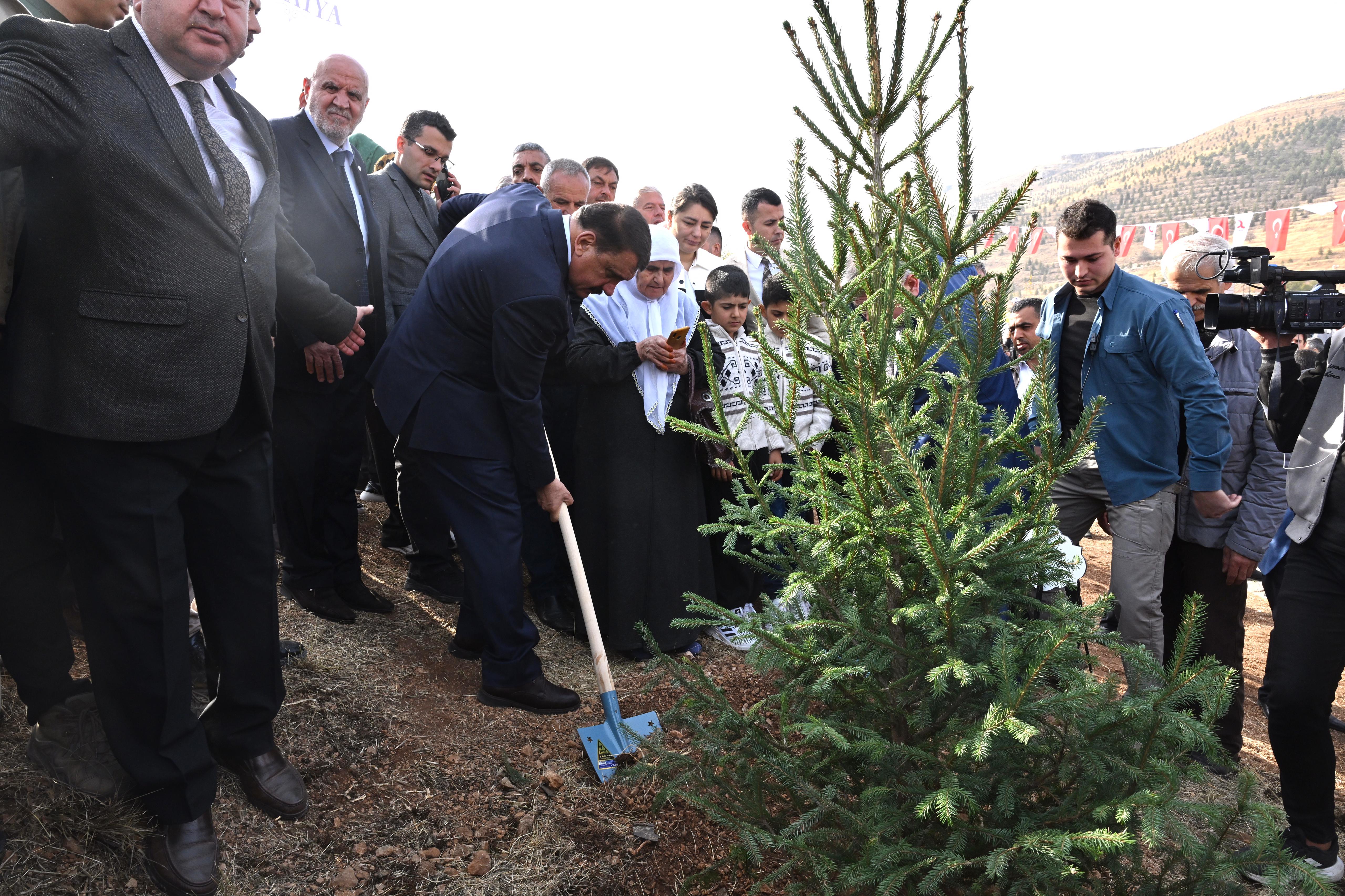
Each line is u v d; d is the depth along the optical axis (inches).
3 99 57.8
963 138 63.1
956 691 73.0
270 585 82.4
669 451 131.1
